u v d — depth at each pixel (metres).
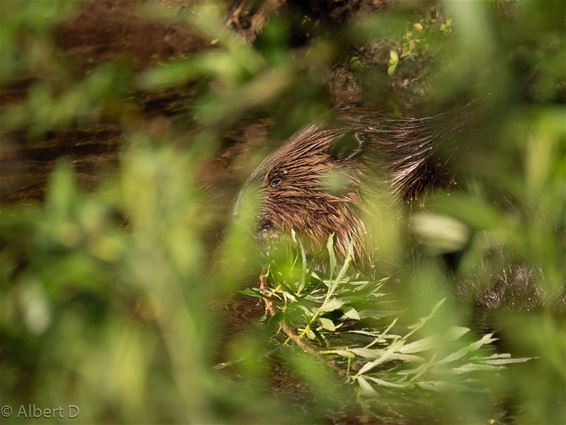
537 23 9.67
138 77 15.39
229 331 9.46
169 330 8.62
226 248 10.88
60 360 8.28
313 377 8.55
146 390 8.22
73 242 8.84
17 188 12.23
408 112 13.15
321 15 15.29
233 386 8.41
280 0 15.52
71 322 8.41
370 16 14.90
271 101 14.45
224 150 13.15
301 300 9.54
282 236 11.22
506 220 9.43
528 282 9.73
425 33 14.21
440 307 9.62
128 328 8.34
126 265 8.59
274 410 8.05
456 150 10.34
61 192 9.03
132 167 9.32
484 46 8.48
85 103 14.33
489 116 10.23
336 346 9.20
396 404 8.12
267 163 11.58
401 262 10.66
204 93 14.78
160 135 13.55
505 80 9.86
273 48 15.25
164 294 8.44
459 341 9.00
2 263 9.49
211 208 11.73
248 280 10.52
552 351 8.78
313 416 7.97
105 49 16.36
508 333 9.40
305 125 12.45
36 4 16.23
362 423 7.88
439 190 10.30
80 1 17.27
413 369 8.62
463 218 9.73
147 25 16.84
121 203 10.13
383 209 10.81
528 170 8.88
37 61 15.94
